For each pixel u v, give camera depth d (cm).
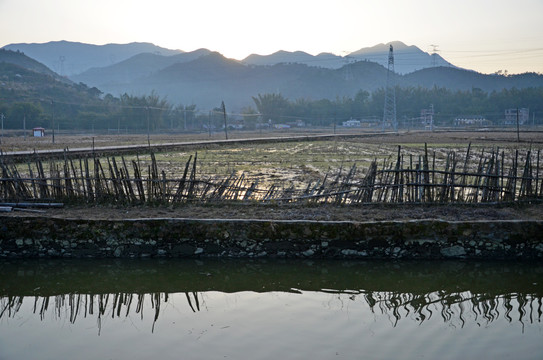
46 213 1022
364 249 920
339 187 1122
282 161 2692
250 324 680
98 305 764
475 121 13538
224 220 941
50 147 3634
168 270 898
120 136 7438
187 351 602
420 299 776
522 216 988
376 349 604
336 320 692
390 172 1093
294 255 929
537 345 615
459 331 657
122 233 942
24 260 942
